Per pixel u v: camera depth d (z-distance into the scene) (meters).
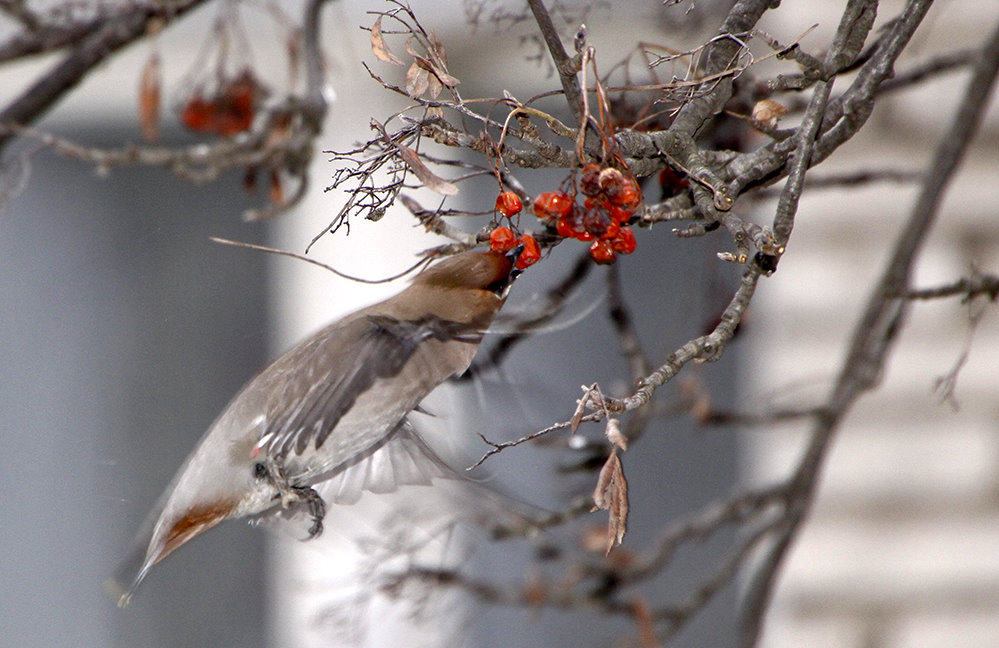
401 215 7.88
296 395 5.98
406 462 6.07
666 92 5.95
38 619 8.22
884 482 7.09
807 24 6.50
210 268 8.25
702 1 6.13
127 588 6.07
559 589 6.23
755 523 6.43
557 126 5.87
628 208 5.88
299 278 8.05
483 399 6.14
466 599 6.30
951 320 7.06
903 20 5.88
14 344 8.23
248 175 6.15
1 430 8.23
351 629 6.33
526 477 6.32
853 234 6.96
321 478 6.04
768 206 6.31
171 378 8.33
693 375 6.22
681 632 7.77
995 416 7.09
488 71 7.37
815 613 7.08
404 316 6.01
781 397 6.97
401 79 7.56
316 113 6.14
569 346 7.31
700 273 7.11
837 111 5.90
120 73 7.84
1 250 8.15
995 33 6.16
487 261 6.03
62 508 8.29
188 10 6.17
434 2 7.20
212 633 8.07
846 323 6.95
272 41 7.49
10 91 7.67
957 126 6.17
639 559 6.24
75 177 8.19
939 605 7.10
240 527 8.02
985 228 7.02
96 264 8.29
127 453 8.33
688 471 7.75
